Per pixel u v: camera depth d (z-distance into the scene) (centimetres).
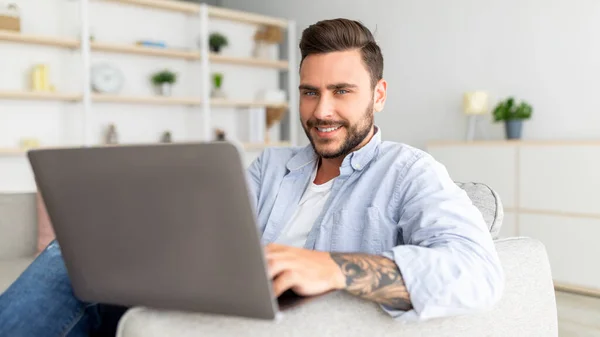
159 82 503
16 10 422
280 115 567
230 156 65
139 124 507
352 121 124
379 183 122
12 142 441
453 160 413
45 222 244
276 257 81
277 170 152
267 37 571
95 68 464
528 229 376
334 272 83
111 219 78
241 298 71
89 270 85
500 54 438
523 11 423
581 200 350
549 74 412
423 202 107
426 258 89
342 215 124
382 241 117
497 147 389
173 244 73
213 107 554
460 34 461
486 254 95
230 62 554
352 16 535
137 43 488
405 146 128
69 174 79
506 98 436
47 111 456
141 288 80
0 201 244
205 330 81
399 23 502
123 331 83
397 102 508
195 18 533
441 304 87
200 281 73
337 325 87
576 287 355
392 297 87
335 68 121
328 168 139
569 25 399
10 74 436
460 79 463
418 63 491
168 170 70
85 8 442
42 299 111
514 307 113
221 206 68
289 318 84
